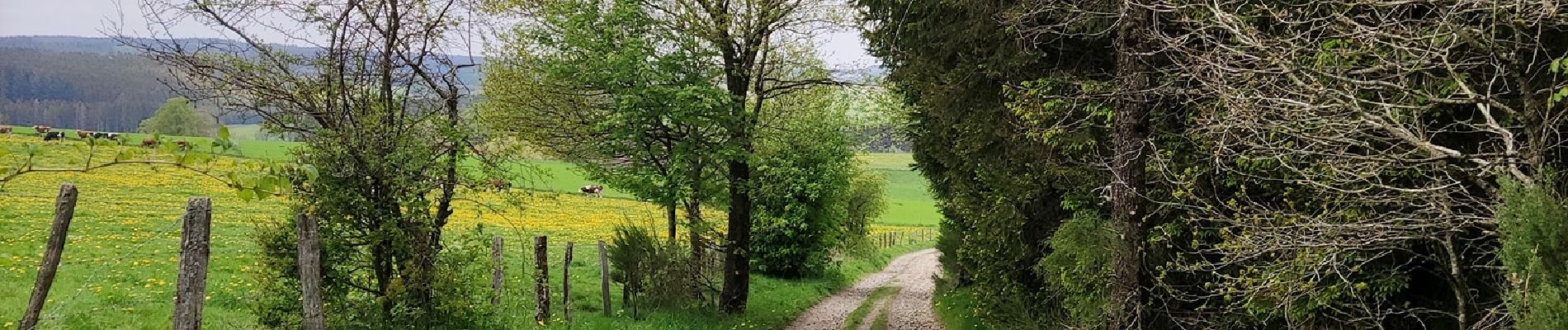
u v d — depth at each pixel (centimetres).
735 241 1839
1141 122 881
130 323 1239
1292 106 625
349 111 870
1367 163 620
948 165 1466
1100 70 1095
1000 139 1234
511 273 2181
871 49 1467
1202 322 920
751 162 1648
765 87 1859
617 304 1823
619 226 1786
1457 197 654
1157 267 880
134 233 2561
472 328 924
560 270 2373
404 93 916
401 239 856
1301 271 695
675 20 1595
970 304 1778
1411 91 586
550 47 1569
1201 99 834
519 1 1507
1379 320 755
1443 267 714
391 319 871
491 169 930
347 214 841
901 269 4191
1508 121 622
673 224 1962
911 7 1277
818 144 2098
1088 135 1023
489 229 3712
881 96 1995
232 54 844
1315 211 731
